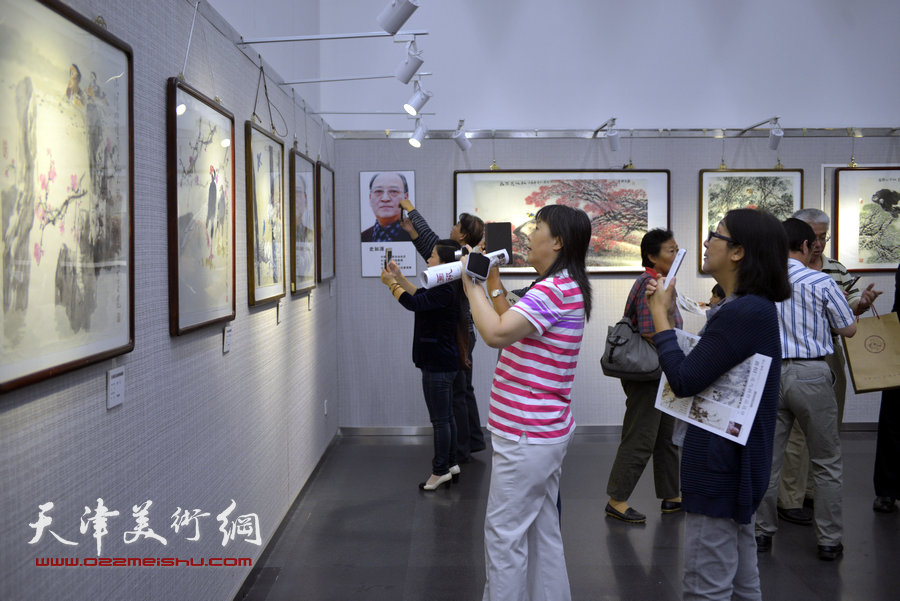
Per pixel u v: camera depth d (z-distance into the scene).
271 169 3.37
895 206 5.63
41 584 1.42
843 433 5.67
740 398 1.96
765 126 5.71
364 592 2.98
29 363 1.35
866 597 2.89
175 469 2.17
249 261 3.01
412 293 4.11
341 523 3.77
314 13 5.36
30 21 1.34
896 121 5.73
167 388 2.11
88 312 1.59
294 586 3.03
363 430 5.71
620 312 5.66
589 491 4.31
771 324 1.98
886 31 5.71
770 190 5.63
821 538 3.27
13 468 1.33
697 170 5.67
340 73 5.64
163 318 2.08
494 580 2.26
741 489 1.96
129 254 1.80
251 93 3.15
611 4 5.68
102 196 1.65
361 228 5.64
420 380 5.71
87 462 1.62
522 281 5.63
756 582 2.16
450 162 5.64
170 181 2.12
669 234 3.61
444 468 4.28
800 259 3.26
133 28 1.89
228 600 2.72
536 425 2.23
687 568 2.07
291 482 3.90
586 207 5.62
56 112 1.44
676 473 3.88
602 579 3.09
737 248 2.05
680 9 5.68
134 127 1.88
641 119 5.70
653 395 3.69
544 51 5.68
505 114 5.68
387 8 2.99
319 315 4.82
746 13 5.69
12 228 1.29
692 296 5.66
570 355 2.29
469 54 5.67
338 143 5.63
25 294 1.33
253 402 3.10
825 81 5.71
